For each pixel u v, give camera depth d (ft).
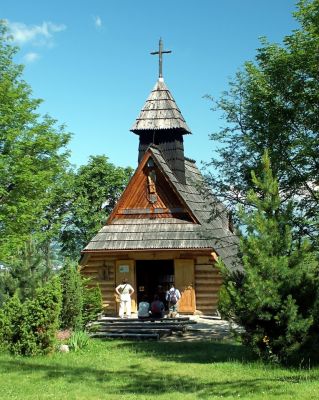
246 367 49.62
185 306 94.68
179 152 105.19
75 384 43.50
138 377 46.50
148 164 99.81
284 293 49.85
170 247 93.56
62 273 70.54
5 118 95.30
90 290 79.51
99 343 67.31
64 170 114.83
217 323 85.56
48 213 156.46
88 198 166.20
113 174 168.35
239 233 53.06
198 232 89.86
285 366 49.34
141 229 97.81
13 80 104.83
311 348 49.16
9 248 94.63
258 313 49.55
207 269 94.94
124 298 92.89
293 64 63.36
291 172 64.13
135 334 71.82
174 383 43.78
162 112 105.40
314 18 61.16
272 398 36.78
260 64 67.97
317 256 57.26
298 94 64.08
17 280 81.51
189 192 104.06
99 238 97.96
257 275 49.80
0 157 95.40
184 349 61.98
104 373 48.37
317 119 63.31
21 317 58.90
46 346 58.29
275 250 51.47
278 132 65.16
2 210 97.25
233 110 69.62
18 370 49.44
